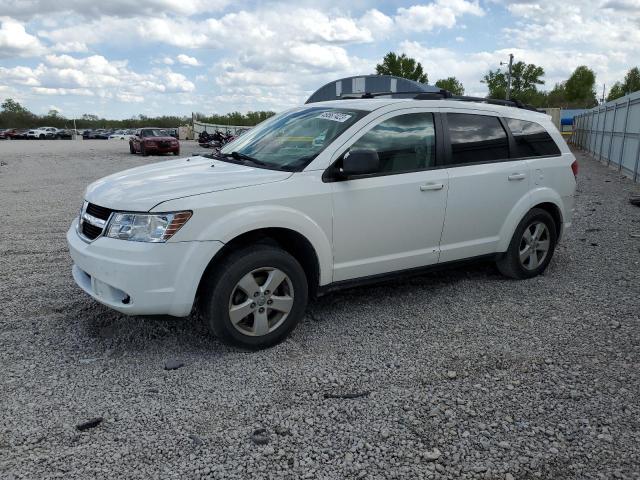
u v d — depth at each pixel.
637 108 14.95
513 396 3.32
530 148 5.36
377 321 4.47
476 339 4.13
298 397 3.30
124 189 3.79
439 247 4.75
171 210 3.47
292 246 4.13
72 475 2.59
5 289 5.17
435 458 2.75
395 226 4.40
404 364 3.73
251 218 3.66
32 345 3.96
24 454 2.74
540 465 2.70
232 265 3.65
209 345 3.99
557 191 5.54
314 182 3.98
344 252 4.20
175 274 3.49
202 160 4.73
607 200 10.91
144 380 3.49
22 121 96.25
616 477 2.62
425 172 4.54
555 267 5.99
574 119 33.03
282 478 2.59
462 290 5.22
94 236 3.75
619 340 4.11
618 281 5.50
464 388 3.41
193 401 3.25
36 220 8.81
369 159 3.86
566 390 3.39
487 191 4.92
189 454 2.76
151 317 3.58
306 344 4.03
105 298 3.62
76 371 3.59
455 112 4.84
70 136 70.56
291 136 4.50
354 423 3.04
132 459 2.72
